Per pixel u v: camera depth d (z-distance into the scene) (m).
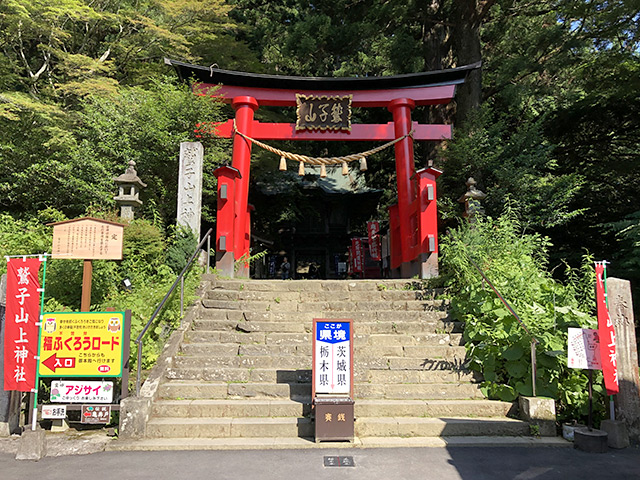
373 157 17.20
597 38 14.82
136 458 4.48
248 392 5.68
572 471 4.29
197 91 11.31
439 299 7.70
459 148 13.01
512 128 17.08
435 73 11.14
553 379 5.68
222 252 9.11
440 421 5.21
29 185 12.05
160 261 8.33
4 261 7.49
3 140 12.29
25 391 5.24
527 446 4.95
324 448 4.78
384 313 7.22
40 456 4.50
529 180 12.68
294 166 18.77
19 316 5.00
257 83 11.33
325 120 11.09
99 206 10.22
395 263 11.59
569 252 13.97
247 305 7.52
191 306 7.25
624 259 11.01
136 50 15.81
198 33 16.02
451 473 4.18
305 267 26.92
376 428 5.12
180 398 5.61
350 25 14.23
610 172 15.14
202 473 4.12
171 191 11.72
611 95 14.80
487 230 8.45
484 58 17.97
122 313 5.10
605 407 5.52
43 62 15.84
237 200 10.15
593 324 6.13
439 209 12.63
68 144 11.80
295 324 6.93
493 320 6.43
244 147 10.75
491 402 5.60
